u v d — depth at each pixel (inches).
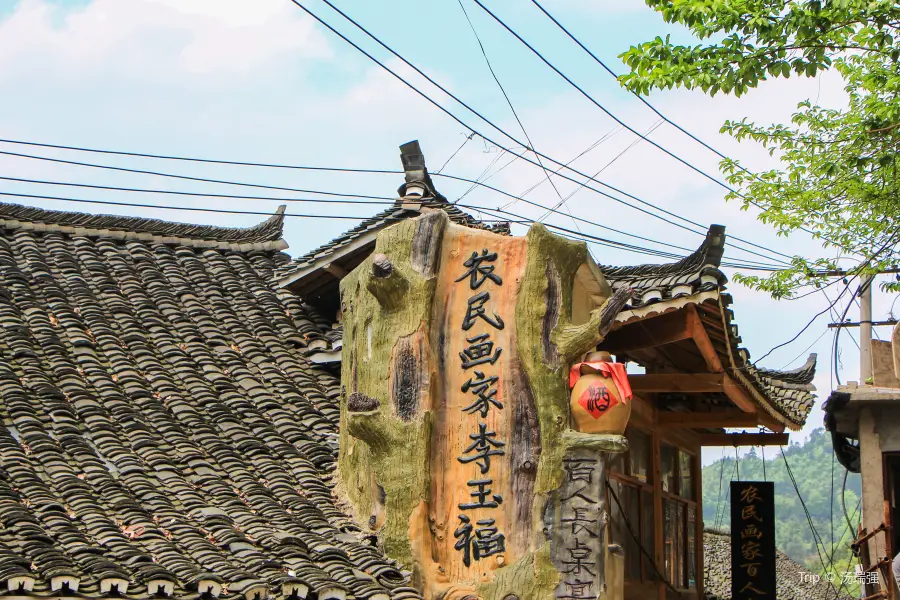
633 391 534.0
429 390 416.8
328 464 486.6
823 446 2507.4
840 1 404.2
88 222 653.3
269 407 520.4
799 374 678.5
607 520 445.4
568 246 419.2
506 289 422.6
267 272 652.7
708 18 428.1
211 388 527.2
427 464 411.5
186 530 398.0
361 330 453.7
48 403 482.9
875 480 573.6
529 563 392.8
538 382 405.7
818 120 551.2
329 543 407.8
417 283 425.4
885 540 563.8
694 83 430.6
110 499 414.3
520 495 402.9
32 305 563.5
